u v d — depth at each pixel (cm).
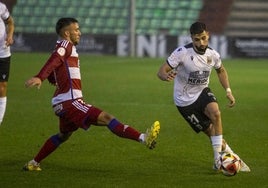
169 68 2620
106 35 11306
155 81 6956
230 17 12762
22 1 13312
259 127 3962
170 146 3266
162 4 13075
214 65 2667
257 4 12825
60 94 2548
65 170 2691
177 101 2686
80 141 3375
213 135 2631
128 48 11219
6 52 3388
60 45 2539
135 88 6238
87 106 2528
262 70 8744
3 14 3344
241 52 10969
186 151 3139
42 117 4269
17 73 7544
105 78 7219
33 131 3725
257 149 3222
